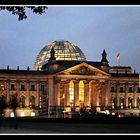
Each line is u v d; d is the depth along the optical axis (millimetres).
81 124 85625
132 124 81188
